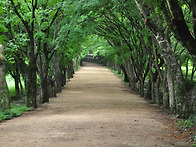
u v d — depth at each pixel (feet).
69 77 137.80
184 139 27.63
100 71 203.00
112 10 61.36
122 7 58.44
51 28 69.41
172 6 24.80
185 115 41.65
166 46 42.68
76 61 198.18
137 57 79.92
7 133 28.76
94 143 23.73
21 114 47.11
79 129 30.63
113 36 83.46
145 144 24.06
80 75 168.14
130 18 68.69
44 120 38.32
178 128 33.60
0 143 23.89
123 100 72.13
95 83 125.08
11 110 46.16
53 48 67.31
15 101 85.71
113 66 215.10
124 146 22.93
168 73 49.19
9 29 55.98
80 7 56.29
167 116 44.47
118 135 27.55
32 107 56.29
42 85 67.41
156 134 29.09
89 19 68.08
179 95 42.14
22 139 25.46
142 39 67.31
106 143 23.79
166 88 58.44
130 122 36.04
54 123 35.04
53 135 27.27
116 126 32.73
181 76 42.50
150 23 41.75
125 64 107.45
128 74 109.60
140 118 40.52
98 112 48.75
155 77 76.28
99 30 82.84
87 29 67.67
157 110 53.06
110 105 60.95
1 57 45.70
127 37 79.25
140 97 80.18
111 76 163.94
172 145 24.59
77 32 67.92
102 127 31.91
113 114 45.42
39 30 56.39
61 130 30.09
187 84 70.13
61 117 41.63
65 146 22.66
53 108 56.24
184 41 25.36
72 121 36.60
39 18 56.03
